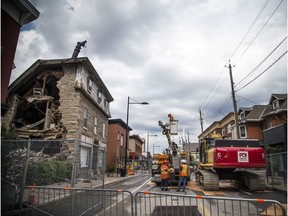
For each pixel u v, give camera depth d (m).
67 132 18.78
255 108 38.69
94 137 23.30
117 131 34.72
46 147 7.76
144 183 18.62
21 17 9.75
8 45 9.20
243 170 14.88
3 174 7.07
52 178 7.39
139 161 50.34
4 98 8.80
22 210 6.49
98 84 24.42
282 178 12.77
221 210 7.84
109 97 28.66
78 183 7.40
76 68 20.09
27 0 9.49
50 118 19.59
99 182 8.72
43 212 6.33
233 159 13.02
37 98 20.02
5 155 7.21
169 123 18.52
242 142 13.74
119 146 35.81
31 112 22.50
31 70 20.30
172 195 4.87
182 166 13.27
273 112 30.77
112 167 32.72
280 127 25.16
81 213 6.26
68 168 7.41
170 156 17.94
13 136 15.55
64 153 7.99
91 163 8.10
